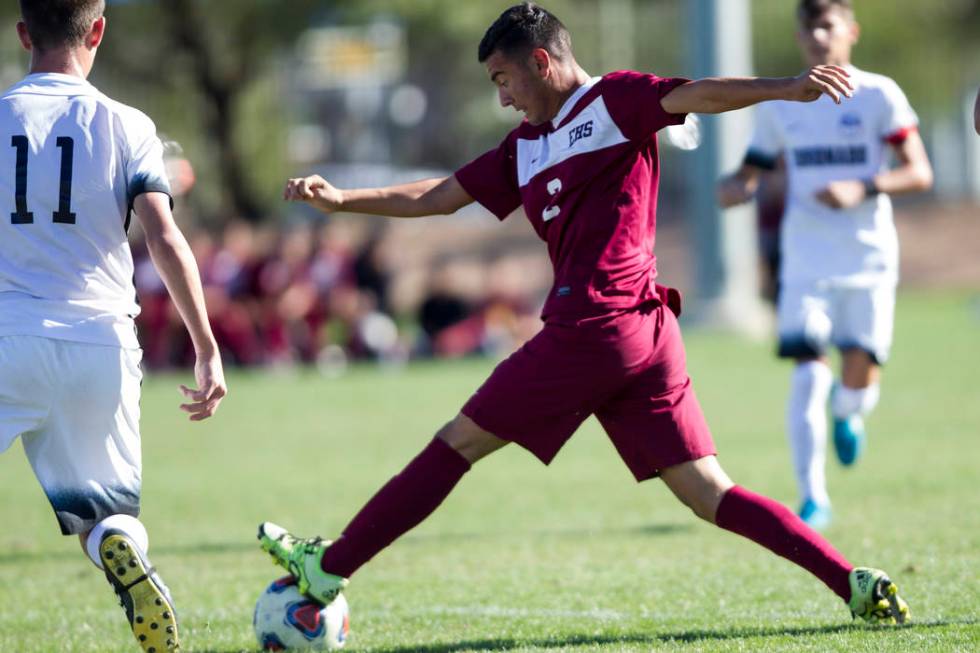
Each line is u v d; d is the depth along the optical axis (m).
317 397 57.53
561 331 15.94
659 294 16.69
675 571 21.41
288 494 32.09
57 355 14.79
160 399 58.62
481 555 23.59
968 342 67.81
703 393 52.28
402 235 136.00
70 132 15.01
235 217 111.94
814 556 16.06
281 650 16.42
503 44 16.19
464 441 16.28
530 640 16.61
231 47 106.69
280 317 75.81
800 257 25.47
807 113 25.19
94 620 19.14
